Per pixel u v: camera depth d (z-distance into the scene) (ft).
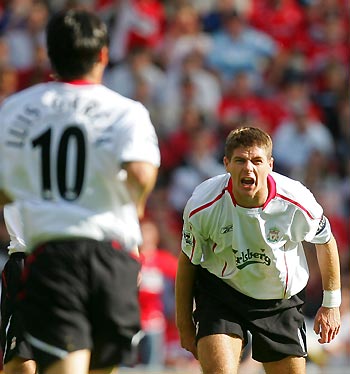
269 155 57.21
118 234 45.93
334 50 182.09
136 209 45.91
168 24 179.22
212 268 59.26
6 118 46.93
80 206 45.55
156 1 182.09
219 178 58.59
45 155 45.83
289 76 172.35
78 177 45.50
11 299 61.16
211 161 154.30
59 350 44.88
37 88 47.47
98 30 47.06
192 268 60.08
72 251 45.32
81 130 45.70
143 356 114.11
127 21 176.04
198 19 179.83
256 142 56.49
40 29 173.17
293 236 57.93
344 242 153.38
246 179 56.03
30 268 45.91
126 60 171.22
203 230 57.98
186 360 123.75
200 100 164.76
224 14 178.40
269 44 178.29
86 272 45.37
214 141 157.28
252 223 56.95
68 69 46.93
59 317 45.06
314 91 174.40
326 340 60.08
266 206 56.80
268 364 60.95
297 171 159.33
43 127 46.11
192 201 58.13
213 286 59.82
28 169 46.11
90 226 45.47
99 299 45.62
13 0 176.55
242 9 183.62
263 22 182.60
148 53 169.58
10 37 172.35
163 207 148.66
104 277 45.50
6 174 46.52
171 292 123.54
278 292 59.00
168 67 170.71
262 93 171.53
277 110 167.73
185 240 58.90
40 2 179.73
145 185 45.24
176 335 123.34
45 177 45.83
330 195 156.66
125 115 45.96
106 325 45.83
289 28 182.70
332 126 171.22
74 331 45.06
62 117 46.06
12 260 62.23
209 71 172.14
